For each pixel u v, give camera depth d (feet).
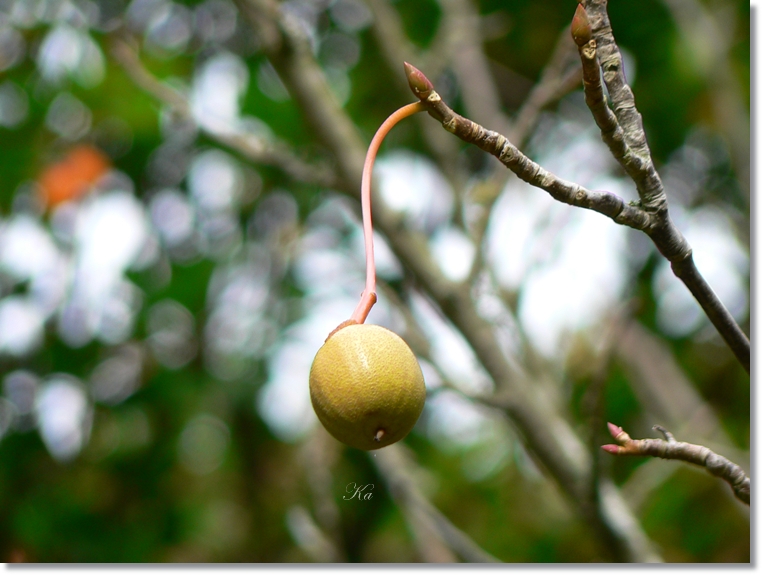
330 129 11.16
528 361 12.69
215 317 15.62
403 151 16.85
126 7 15.02
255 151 11.14
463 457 18.01
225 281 15.90
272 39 11.09
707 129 17.67
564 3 17.04
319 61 16.37
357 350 5.51
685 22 14.99
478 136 5.30
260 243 16.37
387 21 13.43
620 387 16.66
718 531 15.85
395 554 16.31
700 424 15.37
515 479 17.78
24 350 14.69
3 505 14.01
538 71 17.87
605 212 5.51
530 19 17.29
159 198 16.01
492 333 10.87
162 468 14.71
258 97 15.26
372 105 16.69
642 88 16.62
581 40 5.02
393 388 5.41
